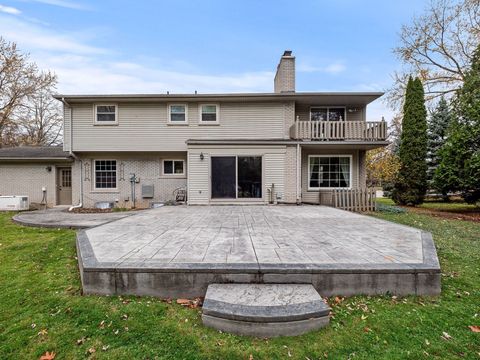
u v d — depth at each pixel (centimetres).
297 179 1180
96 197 1352
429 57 1795
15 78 2116
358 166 1330
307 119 1363
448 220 906
